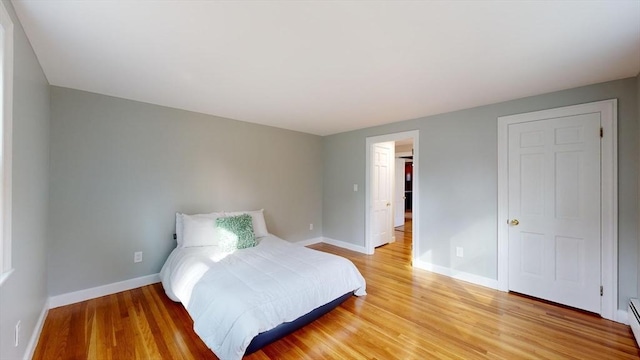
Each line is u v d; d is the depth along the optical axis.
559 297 2.62
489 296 2.81
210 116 3.62
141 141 3.03
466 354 1.87
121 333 2.08
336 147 4.98
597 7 1.36
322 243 5.09
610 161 2.35
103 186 2.78
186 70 2.18
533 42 1.72
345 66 2.10
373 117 3.74
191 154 3.44
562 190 2.60
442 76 2.29
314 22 1.52
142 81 2.42
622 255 2.31
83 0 1.33
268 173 4.33
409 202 9.78
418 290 2.96
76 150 2.62
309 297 2.18
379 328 2.20
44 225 2.28
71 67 2.12
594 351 1.90
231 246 2.99
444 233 3.46
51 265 2.47
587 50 1.82
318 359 1.81
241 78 2.35
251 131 4.10
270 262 2.60
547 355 1.86
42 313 2.20
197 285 2.20
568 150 2.57
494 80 2.37
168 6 1.38
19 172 1.59
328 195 5.12
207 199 3.59
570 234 2.56
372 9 1.40
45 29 1.59
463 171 3.29
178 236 3.18
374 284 3.13
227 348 1.71
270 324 1.85
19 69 1.56
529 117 2.79
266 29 1.59
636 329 1.97
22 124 1.64
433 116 3.59
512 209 2.91
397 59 1.98
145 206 3.06
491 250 3.05
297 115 3.66
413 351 1.90
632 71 2.17
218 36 1.68
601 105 2.39
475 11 1.41
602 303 2.38
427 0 1.32
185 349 1.90
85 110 2.67
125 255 2.92
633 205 2.26
